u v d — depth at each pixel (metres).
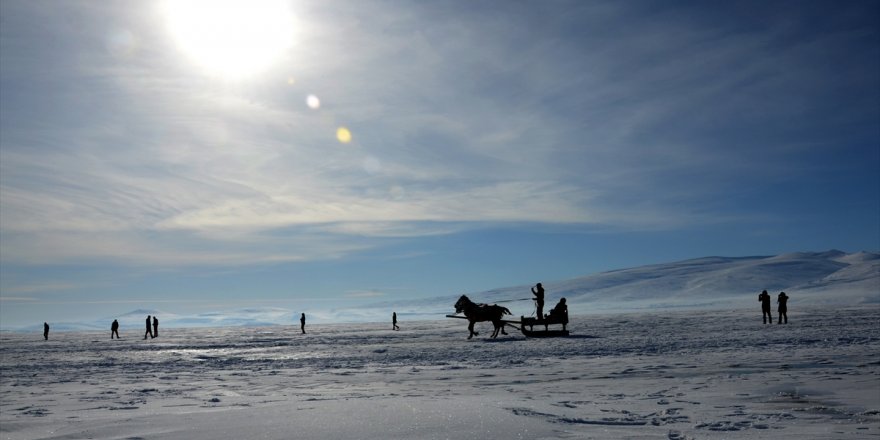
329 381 13.09
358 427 6.13
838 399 8.56
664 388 10.24
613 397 9.15
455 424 6.25
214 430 6.22
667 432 6.12
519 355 19.23
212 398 9.95
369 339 32.34
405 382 12.52
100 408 8.94
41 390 12.26
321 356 21.33
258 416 6.97
